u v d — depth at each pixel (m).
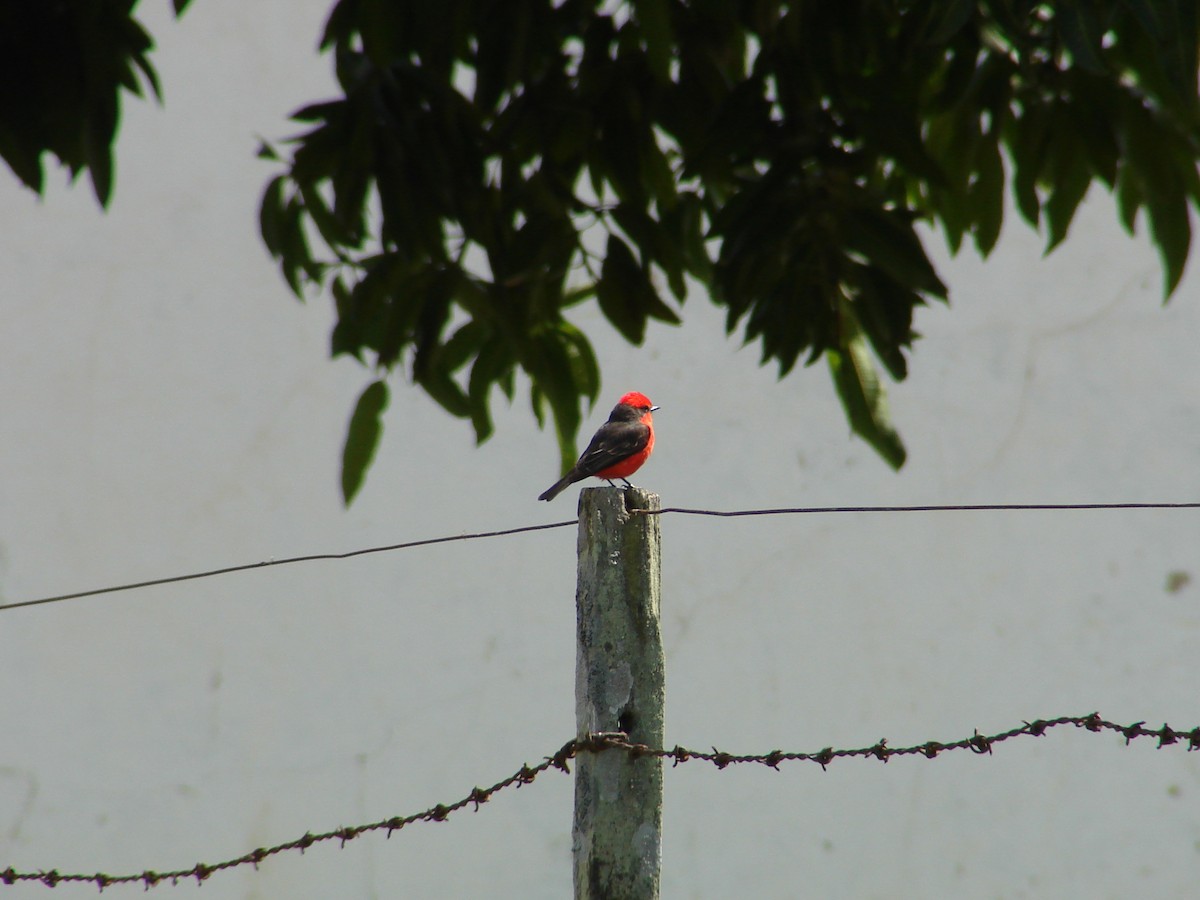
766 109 9.15
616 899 6.94
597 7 9.87
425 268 9.77
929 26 8.33
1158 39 8.08
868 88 8.94
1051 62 9.67
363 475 10.18
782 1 9.41
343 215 9.40
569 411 10.40
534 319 10.12
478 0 9.42
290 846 8.80
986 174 9.98
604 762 7.07
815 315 9.41
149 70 9.05
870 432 9.68
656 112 9.77
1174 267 9.78
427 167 9.29
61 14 8.71
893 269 9.07
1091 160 9.71
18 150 8.81
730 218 9.20
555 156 9.88
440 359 10.34
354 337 10.42
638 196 9.87
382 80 9.31
